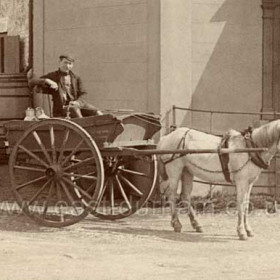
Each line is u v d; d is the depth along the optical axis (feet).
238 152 47.14
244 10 63.36
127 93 63.46
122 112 58.65
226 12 63.05
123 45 63.57
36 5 68.74
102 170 49.96
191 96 62.49
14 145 53.52
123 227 51.57
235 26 63.26
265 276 36.94
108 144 50.80
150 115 53.26
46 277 36.29
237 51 63.31
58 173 51.34
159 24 61.62
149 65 62.18
